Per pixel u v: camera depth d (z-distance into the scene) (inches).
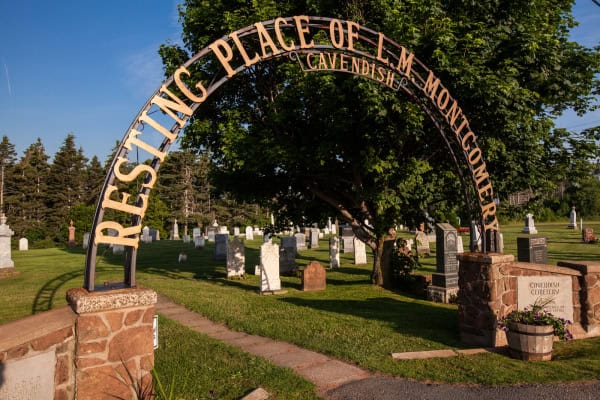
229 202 2324.1
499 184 487.2
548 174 510.3
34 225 1920.5
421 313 401.1
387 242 560.7
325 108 402.3
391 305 439.8
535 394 206.7
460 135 340.8
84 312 170.7
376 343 296.5
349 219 552.7
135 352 184.9
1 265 644.7
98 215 188.4
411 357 266.8
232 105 506.6
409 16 398.0
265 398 206.2
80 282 566.9
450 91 399.5
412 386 221.5
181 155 2193.7
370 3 416.5
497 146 423.8
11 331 153.4
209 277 636.1
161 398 196.4
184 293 483.8
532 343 258.5
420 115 396.8
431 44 391.5
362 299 473.4
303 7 429.4
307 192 572.7
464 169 479.5
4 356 147.6
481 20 440.1
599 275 331.9
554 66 444.8
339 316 381.7
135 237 199.3
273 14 405.4
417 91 353.4
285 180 549.6
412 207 532.7
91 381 172.7
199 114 500.1
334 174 507.2
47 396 161.0
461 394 209.6
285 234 1621.6
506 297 309.4
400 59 314.2
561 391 209.5
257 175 528.7
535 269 318.3
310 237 1133.7
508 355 272.7
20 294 474.9
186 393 208.1
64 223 1800.0
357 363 258.7
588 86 482.6
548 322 264.4
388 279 554.6
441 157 506.6
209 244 1278.3
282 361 263.7
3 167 2182.6
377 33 304.0
